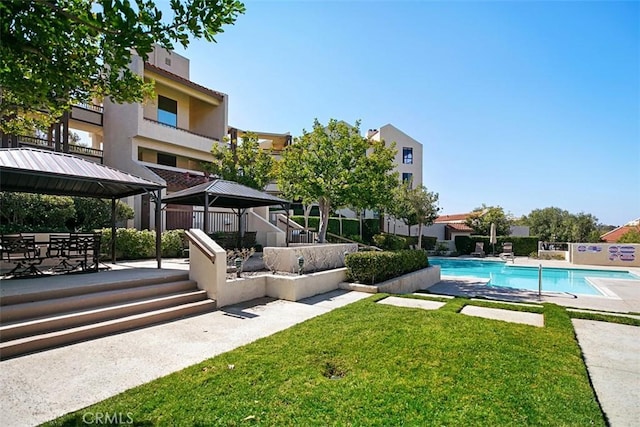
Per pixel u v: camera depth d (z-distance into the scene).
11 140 16.66
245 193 13.61
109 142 21.64
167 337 5.76
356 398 3.55
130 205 18.05
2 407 3.44
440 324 6.30
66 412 3.34
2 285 6.99
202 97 25.66
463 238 33.59
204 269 8.23
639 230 27.78
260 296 9.17
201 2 3.14
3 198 12.07
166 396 3.60
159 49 27.09
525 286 15.40
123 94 4.05
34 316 5.78
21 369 4.41
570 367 4.41
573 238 48.19
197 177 22.47
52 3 2.91
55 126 17.81
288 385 3.84
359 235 30.84
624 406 3.58
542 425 3.11
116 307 6.45
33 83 3.37
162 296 7.53
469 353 4.84
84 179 8.42
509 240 32.72
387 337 5.54
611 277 17.62
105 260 12.88
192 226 19.19
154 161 23.19
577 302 10.19
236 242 15.93
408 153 40.16
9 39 2.94
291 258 10.17
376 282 10.83
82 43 3.36
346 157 16.59
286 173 17.66
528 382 3.96
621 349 5.34
